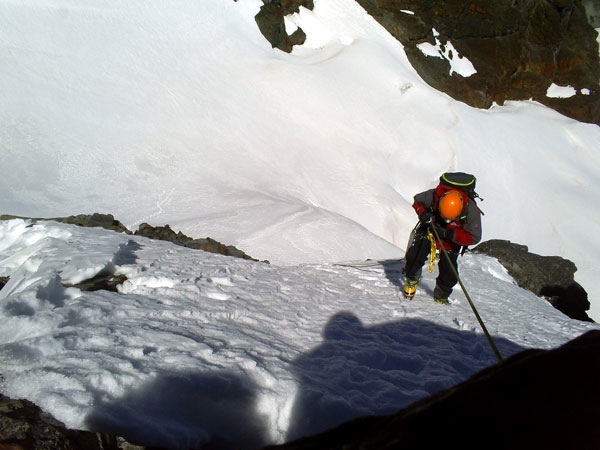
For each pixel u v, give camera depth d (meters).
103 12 36.00
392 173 36.16
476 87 46.66
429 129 40.50
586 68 52.06
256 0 42.69
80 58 32.34
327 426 3.00
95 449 2.43
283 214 21.02
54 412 2.53
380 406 3.27
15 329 3.43
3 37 31.23
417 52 46.34
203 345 3.48
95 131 28.12
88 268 4.77
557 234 39.12
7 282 4.63
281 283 6.05
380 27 47.03
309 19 45.56
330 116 37.28
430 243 6.22
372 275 7.51
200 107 32.94
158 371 2.97
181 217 23.19
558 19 49.75
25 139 25.95
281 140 33.62
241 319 4.52
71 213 22.59
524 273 10.49
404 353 4.48
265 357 3.63
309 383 3.33
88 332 3.44
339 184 32.69
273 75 38.00
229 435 2.88
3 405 2.56
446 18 47.41
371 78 42.34
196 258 6.36
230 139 31.77
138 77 32.94
